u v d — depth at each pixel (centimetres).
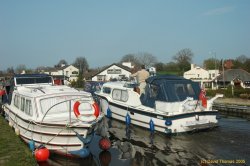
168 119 1356
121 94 1797
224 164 1012
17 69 7825
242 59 8588
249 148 1184
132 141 1345
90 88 2614
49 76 1700
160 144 1283
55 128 1036
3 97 1866
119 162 1063
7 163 867
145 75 1750
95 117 1063
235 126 1602
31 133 1137
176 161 1068
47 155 1026
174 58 8944
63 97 1185
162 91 1471
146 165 1032
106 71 6806
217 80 5884
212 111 1445
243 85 5566
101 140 1209
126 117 1645
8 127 1437
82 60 10256
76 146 1051
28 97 1216
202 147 1213
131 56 9675
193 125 1388
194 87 1542
